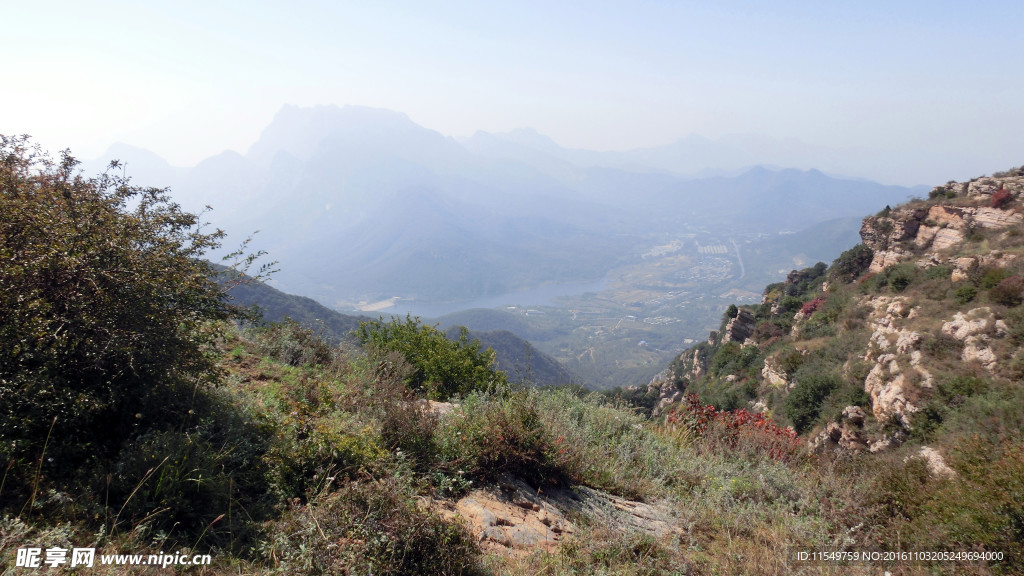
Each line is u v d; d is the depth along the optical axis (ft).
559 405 26.37
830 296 147.23
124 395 13.33
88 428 12.66
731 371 150.41
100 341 12.97
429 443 16.87
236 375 21.39
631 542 13.88
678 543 14.60
